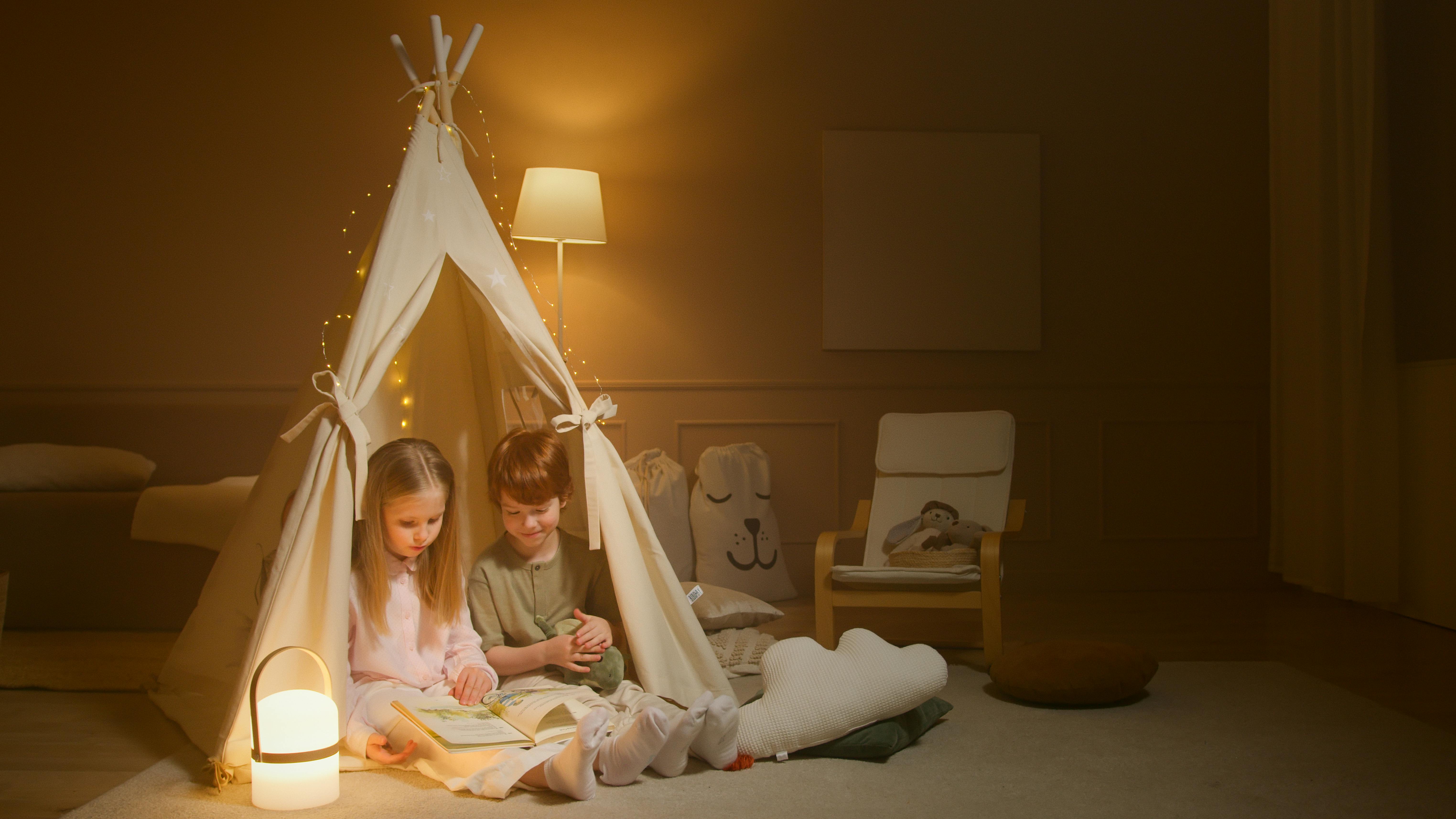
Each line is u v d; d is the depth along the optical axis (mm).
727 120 4383
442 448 2611
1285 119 4109
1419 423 3584
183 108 4301
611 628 2262
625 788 1816
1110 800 1771
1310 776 1892
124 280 4293
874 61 4391
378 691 1953
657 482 4082
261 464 4184
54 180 4285
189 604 3336
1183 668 2807
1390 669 2828
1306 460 4023
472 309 2533
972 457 3264
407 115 4324
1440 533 3477
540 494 2074
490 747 1763
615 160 4363
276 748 1692
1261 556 4418
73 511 3340
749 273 4387
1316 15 3883
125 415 4172
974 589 2846
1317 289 3869
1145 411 4406
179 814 1683
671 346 4375
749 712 2016
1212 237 4434
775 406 4383
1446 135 3404
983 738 2141
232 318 4301
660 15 4367
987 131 4398
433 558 2066
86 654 2930
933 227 4383
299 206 4312
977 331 4375
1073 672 2379
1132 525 4398
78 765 1974
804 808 1723
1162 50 4422
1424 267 3529
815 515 4383
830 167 4363
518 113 4332
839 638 3219
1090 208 4414
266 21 4301
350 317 2211
